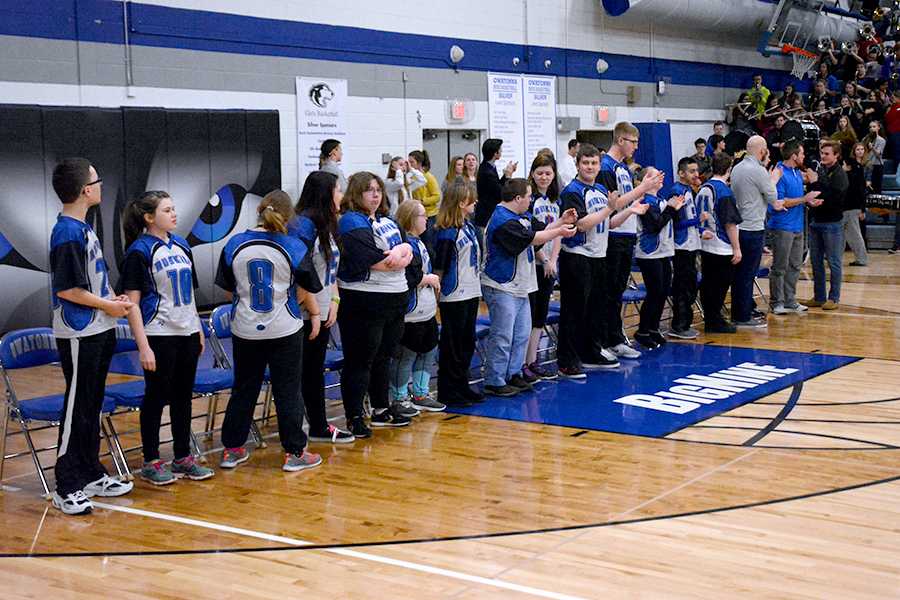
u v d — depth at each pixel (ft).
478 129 45.75
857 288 40.29
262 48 36.27
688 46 59.26
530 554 13.57
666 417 21.20
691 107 60.03
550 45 49.44
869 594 12.11
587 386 24.23
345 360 19.85
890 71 66.49
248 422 18.19
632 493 16.15
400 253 19.27
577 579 12.67
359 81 39.91
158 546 14.24
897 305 36.01
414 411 21.48
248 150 35.63
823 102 60.75
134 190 32.42
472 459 18.31
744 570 12.89
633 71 55.01
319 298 18.89
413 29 42.04
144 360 16.33
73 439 16.02
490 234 22.36
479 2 45.29
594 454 18.51
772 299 34.60
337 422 21.48
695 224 30.17
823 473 17.12
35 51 30.22
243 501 16.21
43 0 30.30
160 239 16.96
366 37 40.04
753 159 31.32
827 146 34.42
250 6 35.78
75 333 15.75
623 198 24.40
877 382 24.27
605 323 26.63
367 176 19.38
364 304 19.31
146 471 17.30
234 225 35.47
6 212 29.58
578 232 24.48
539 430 20.33
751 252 31.53
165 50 33.45
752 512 15.15
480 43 45.44
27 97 30.14
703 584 12.46
